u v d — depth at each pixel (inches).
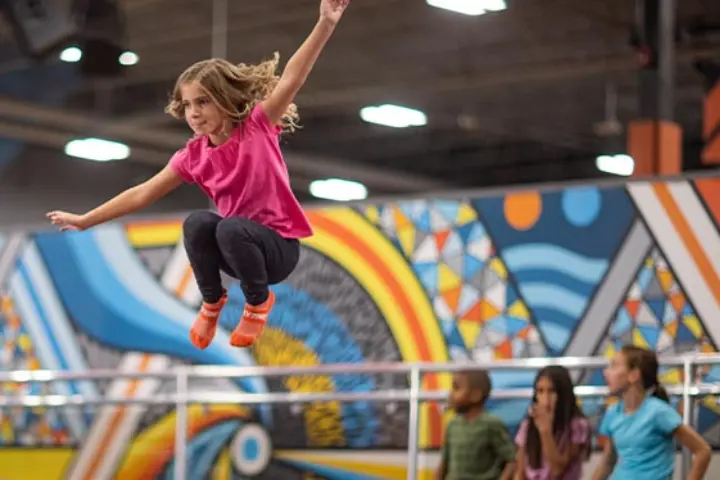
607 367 256.8
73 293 375.6
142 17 537.3
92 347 370.0
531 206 309.9
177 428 310.7
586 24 513.7
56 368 374.9
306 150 674.8
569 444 241.6
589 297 298.4
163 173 144.6
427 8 512.4
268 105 138.0
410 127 655.8
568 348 299.0
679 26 489.7
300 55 137.0
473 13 508.4
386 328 324.8
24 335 382.3
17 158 627.8
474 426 261.3
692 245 286.8
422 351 318.3
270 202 138.3
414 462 278.2
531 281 306.0
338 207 337.7
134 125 606.5
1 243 390.0
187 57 564.4
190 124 137.7
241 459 330.3
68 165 631.2
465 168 684.7
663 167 412.2
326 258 337.1
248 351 343.9
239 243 134.0
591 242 300.2
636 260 293.7
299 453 321.7
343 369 292.2
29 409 365.7
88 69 459.5
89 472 352.8
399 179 693.3
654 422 225.0
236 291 348.2
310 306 337.7
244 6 525.7
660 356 286.2
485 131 653.3
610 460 241.9
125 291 366.9
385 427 311.9
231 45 556.1
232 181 138.3
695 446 223.5
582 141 639.8
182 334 355.6
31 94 593.6
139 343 362.0
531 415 249.8
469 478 259.0
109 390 360.5
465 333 313.4
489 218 315.0
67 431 359.9
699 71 493.4
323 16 135.8
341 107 633.6
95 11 454.6
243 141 137.7
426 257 321.7
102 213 146.6
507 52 556.7
